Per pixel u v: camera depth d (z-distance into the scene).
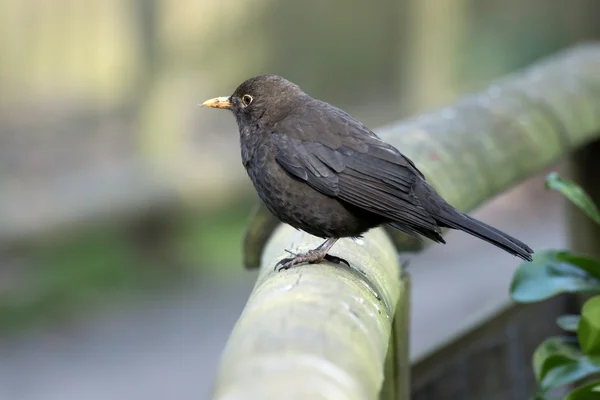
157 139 20.22
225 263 17.36
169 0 20.70
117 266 17.00
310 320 2.89
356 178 5.05
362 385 2.59
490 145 5.95
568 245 7.48
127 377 12.92
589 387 4.32
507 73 22.91
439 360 5.90
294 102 5.51
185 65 20.86
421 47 22.58
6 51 20.19
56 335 14.47
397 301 4.52
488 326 6.15
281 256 4.70
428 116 6.17
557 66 7.50
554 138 6.48
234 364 2.56
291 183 5.18
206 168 19.28
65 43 20.44
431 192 4.98
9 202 17.58
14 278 16.23
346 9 23.44
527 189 20.41
